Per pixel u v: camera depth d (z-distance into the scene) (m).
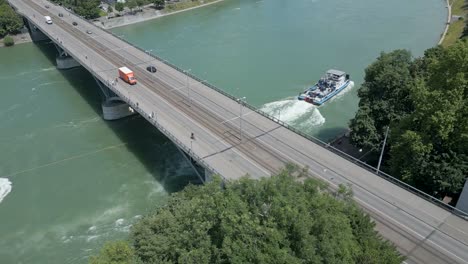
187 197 56.78
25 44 164.00
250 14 189.25
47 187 78.25
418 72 73.75
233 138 72.12
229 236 36.72
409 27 160.62
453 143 56.50
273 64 130.50
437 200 54.66
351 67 126.31
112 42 125.38
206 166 63.97
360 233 41.84
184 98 87.50
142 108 82.94
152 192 76.38
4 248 64.88
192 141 71.06
